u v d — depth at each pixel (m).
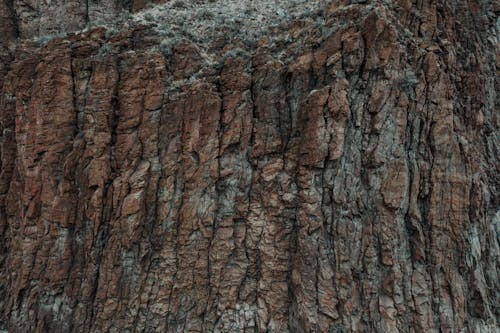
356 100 12.58
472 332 11.73
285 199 12.52
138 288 12.65
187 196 13.02
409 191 12.27
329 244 12.02
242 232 12.75
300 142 12.72
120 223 13.00
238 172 13.12
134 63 14.15
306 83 13.18
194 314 12.39
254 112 13.52
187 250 12.75
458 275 11.97
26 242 13.64
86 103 14.05
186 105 13.54
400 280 11.59
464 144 13.12
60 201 13.50
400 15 13.88
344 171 12.25
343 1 14.30
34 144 14.02
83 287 12.93
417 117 12.67
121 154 13.55
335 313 11.40
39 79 14.27
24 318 13.06
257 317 12.14
